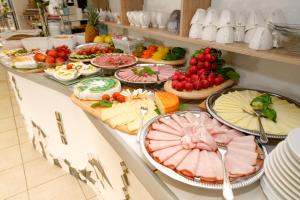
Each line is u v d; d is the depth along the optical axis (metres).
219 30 1.11
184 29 1.29
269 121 0.88
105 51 1.92
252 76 1.25
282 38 0.87
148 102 1.09
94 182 1.68
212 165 0.65
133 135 0.87
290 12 1.01
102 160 1.38
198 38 1.24
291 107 0.98
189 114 0.94
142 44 1.97
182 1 1.22
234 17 1.10
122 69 1.50
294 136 0.57
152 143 0.75
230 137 0.77
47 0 2.55
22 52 2.01
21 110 2.13
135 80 1.28
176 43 1.76
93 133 1.33
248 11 1.19
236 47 1.01
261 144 0.77
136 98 1.13
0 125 2.70
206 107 1.00
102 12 2.30
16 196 1.76
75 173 1.88
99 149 1.36
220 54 1.26
